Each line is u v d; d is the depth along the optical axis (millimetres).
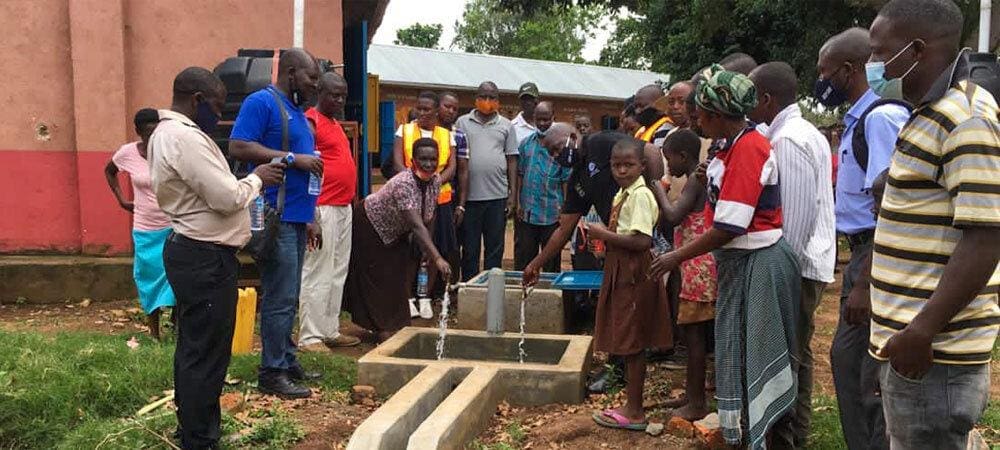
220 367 4082
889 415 2691
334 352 6504
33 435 4320
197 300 3949
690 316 4535
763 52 17578
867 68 2689
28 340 5664
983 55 3914
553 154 7516
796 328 3936
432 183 6492
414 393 4438
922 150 2477
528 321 6750
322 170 5137
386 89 22953
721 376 3965
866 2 14219
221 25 8406
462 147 8008
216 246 3963
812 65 16141
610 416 4652
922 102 2504
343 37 9859
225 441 4273
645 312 4547
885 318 2615
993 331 2525
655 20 18938
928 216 2500
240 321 6016
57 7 8047
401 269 6781
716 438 4270
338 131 6266
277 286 5094
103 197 8180
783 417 4152
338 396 5188
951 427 2531
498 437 4598
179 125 3885
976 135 2348
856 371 3658
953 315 2398
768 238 3828
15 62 7992
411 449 3781
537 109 8156
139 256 6281
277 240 5016
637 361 4602
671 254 3936
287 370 5191
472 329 6855
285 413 4793
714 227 3771
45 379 4770
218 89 4117
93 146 8117
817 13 15594
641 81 28938
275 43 8531
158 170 3891
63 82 8125
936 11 2545
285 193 5090
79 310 7656
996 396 5289
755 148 3730
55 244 8211
